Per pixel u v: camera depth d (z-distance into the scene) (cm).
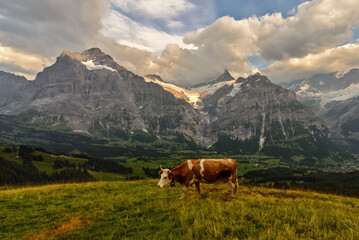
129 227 1001
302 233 797
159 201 1432
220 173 1467
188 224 929
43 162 16388
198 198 1448
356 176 15525
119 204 1441
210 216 978
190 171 1473
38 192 1867
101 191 1964
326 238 743
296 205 1290
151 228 960
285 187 2473
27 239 974
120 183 2458
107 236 909
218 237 752
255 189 1978
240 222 894
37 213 1323
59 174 14438
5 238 1002
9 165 13800
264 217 952
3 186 2838
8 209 1403
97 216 1225
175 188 1998
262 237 720
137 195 1731
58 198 1683
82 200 1605
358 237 742
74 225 1108
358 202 1717
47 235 1004
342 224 893
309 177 16612
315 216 956
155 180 2838
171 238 788
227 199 1399
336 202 1627
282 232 775
